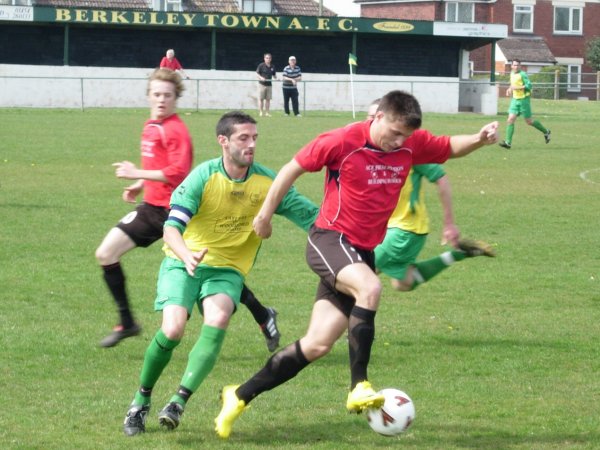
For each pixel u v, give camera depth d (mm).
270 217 9133
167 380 11094
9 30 66250
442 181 12336
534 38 110875
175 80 11344
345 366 11781
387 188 9125
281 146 38812
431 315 14562
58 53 67375
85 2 79562
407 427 8578
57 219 22688
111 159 34219
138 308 14578
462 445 9062
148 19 66250
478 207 25766
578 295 16078
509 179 31562
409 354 12375
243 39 70188
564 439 9266
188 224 9773
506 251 19984
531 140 45938
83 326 13422
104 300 15047
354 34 70188
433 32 70625
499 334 13453
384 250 12609
